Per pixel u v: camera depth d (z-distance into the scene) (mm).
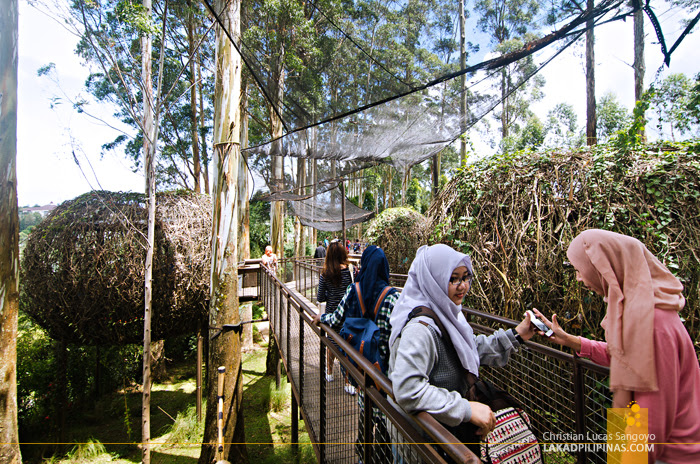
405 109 2869
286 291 4156
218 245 6027
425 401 1108
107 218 6352
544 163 3516
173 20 8273
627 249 1200
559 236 3221
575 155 3406
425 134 3080
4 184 2912
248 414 7266
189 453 6262
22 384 6672
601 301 2871
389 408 1350
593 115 7492
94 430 7043
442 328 1296
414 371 1151
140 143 12469
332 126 3449
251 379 9062
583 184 3203
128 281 6180
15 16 3006
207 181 16109
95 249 6078
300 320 3213
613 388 1175
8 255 2961
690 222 2779
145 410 5469
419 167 30719
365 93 2830
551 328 1617
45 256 6109
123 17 5215
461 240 3814
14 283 3023
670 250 2783
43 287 6086
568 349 2795
